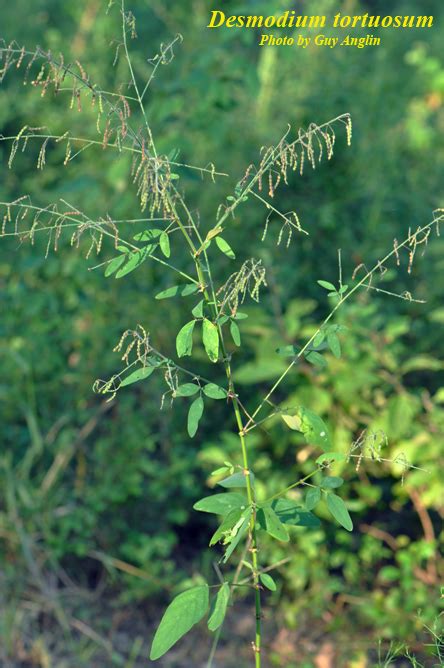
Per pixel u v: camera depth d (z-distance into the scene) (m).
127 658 3.85
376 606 3.84
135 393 4.66
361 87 6.76
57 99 6.42
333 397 4.22
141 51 7.29
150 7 7.71
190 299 4.97
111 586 4.14
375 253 5.25
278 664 3.79
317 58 6.94
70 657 3.77
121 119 2.14
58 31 7.54
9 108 6.27
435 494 4.01
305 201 5.52
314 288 5.14
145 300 4.86
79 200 5.33
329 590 3.99
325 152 5.65
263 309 4.57
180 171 4.71
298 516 2.36
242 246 5.30
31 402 4.37
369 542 4.15
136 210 5.28
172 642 2.15
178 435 4.43
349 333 4.22
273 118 6.20
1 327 4.61
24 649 3.77
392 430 4.06
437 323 4.97
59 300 4.94
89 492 4.12
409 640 3.71
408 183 6.03
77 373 4.55
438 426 4.12
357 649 3.79
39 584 3.89
